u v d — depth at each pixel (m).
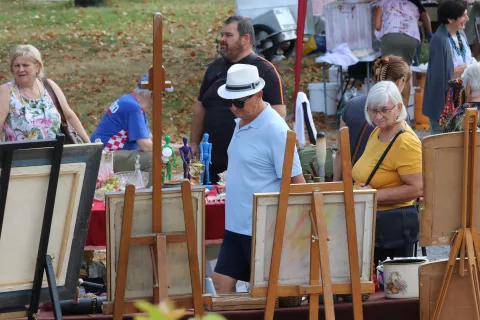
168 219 5.89
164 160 8.63
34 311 5.46
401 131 7.26
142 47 27.39
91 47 27.42
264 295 5.93
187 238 5.82
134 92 10.27
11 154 4.96
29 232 5.25
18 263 5.29
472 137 5.84
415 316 6.56
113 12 35.06
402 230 7.31
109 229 5.83
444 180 5.93
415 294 6.60
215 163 10.01
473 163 5.87
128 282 5.92
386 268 6.65
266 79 9.62
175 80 22.62
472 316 6.18
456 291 6.18
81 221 5.38
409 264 6.59
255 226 5.81
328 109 18.48
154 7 36.66
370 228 5.97
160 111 5.69
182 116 19.42
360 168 7.46
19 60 8.94
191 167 8.83
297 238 5.86
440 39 13.23
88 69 24.36
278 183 6.96
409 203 7.40
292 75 22.61
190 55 26.05
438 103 13.23
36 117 9.07
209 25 31.61
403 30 16.66
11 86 9.04
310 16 21.16
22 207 5.17
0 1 37.72
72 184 5.27
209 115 9.99
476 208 5.96
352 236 5.86
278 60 23.81
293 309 6.37
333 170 8.52
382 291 6.96
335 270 5.97
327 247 5.74
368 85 17.12
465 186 5.89
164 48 27.19
